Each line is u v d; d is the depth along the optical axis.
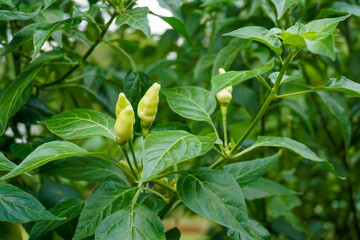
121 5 0.54
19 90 0.53
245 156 0.78
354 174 0.93
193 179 0.48
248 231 0.46
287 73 0.73
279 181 1.00
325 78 0.83
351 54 0.87
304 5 0.67
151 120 0.50
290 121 0.86
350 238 1.00
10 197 0.46
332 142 0.87
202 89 0.56
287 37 0.44
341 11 0.60
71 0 0.65
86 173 0.59
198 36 0.99
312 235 1.03
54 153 0.46
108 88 0.76
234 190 0.47
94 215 0.49
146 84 0.59
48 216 0.46
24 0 0.66
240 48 0.66
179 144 0.45
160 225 0.46
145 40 1.06
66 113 0.52
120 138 0.48
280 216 0.87
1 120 0.53
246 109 0.74
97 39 0.59
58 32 0.60
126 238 0.45
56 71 0.74
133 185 0.53
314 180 1.10
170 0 0.60
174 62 0.85
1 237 0.61
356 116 0.92
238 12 0.83
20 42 0.54
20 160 0.64
